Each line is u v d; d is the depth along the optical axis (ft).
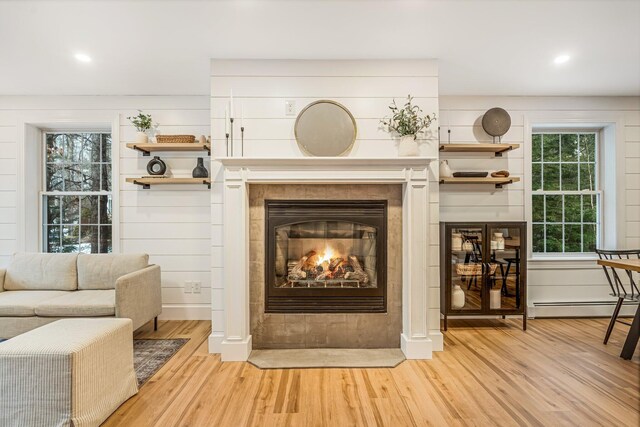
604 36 8.38
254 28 8.00
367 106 9.59
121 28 7.95
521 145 12.62
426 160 9.00
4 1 6.83
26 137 12.56
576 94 12.47
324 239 10.11
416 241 9.16
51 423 5.79
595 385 7.68
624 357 9.04
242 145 9.51
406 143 9.14
